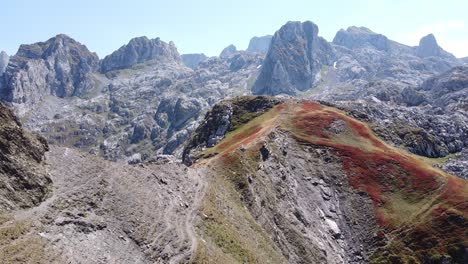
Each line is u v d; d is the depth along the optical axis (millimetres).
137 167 63062
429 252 90875
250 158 93125
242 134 126312
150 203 54719
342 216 98188
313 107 149250
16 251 34969
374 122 180625
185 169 75062
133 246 45438
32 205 42656
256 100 161250
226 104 161500
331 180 105562
